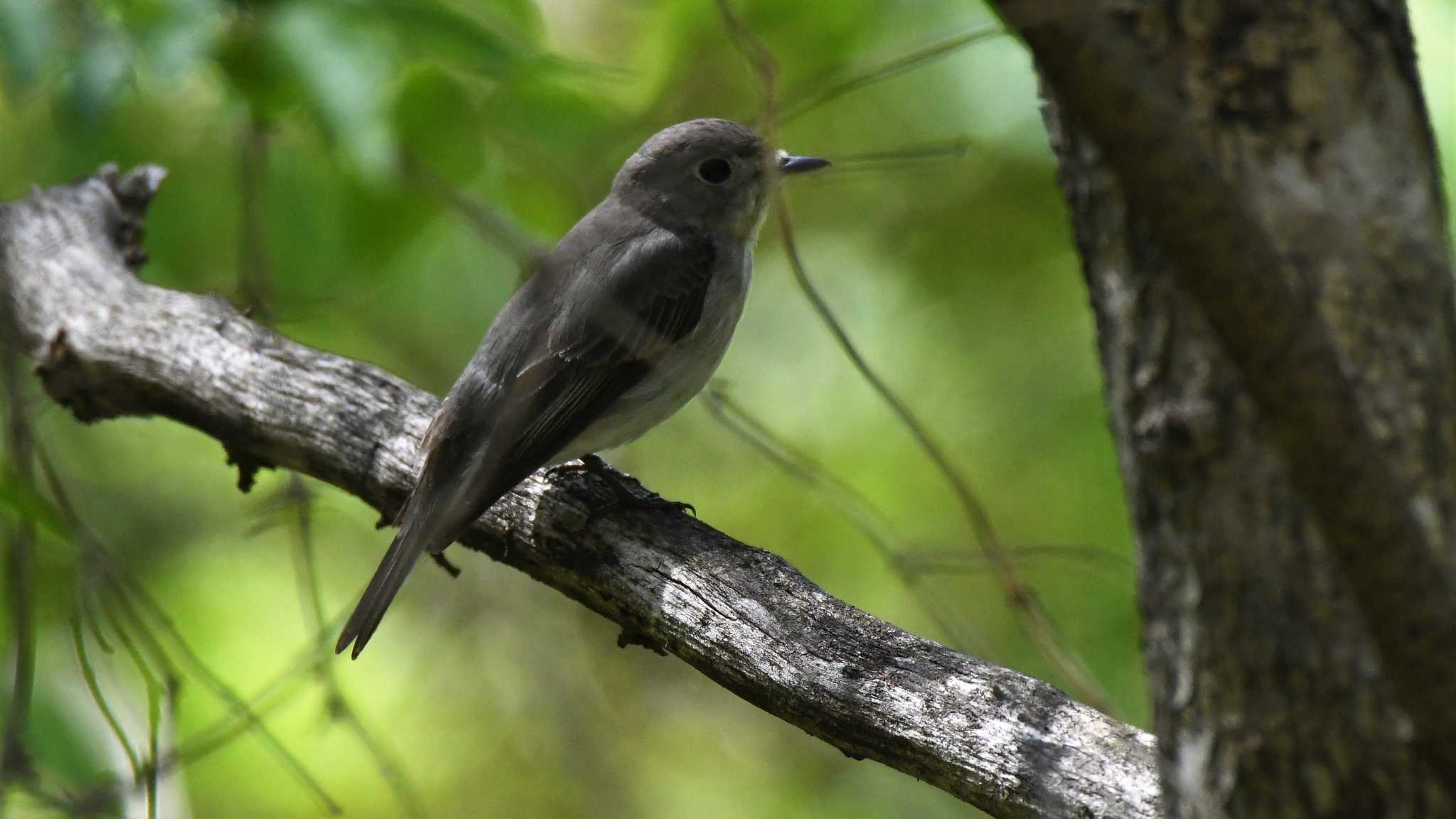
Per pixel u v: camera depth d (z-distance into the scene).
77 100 7.47
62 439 13.73
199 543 13.82
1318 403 3.33
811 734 6.40
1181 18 4.00
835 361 13.51
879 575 12.84
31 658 7.18
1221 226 3.24
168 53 7.41
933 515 12.73
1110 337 4.31
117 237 10.68
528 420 8.60
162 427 14.15
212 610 13.20
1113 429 4.44
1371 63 4.00
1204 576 4.16
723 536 7.36
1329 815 4.04
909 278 13.62
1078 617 12.27
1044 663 11.98
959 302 13.49
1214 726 4.20
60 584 9.59
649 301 9.30
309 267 10.22
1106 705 6.95
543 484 8.23
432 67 8.70
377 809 12.63
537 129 9.06
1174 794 4.38
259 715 8.75
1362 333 3.93
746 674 6.56
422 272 12.42
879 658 6.14
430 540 7.83
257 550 13.76
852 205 13.83
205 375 9.12
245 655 12.93
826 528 13.11
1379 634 3.51
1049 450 12.88
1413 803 3.93
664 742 14.34
